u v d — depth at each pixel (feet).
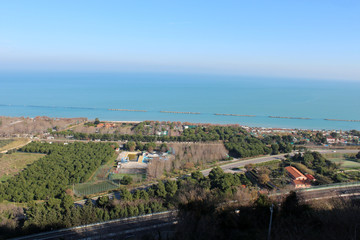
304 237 87.76
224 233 94.27
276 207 103.40
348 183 189.98
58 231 139.13
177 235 95.96
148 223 143.02
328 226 94.38
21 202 193.57
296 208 104.78
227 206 117.70
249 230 95.86
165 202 175.22
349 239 84.79
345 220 95.66
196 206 106.63
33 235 136.56
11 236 135.85
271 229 94.07
